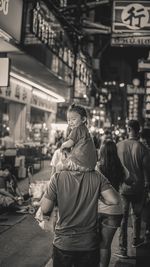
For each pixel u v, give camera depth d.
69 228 2.79
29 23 10.87
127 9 10.84
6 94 15.83
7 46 9.52
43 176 14.53
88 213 2.82
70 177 2.86
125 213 5.71
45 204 2.86
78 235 2.77
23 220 7.98
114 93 53.72
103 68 46.53
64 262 2.77
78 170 2.89
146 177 5.80
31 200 9.01
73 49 18.50
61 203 2.82
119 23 10.87
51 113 24.61
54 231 2.99
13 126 18.25
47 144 22.06
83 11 15.81
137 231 6.07
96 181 2.90
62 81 16.61
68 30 16.48
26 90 18.44
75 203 2.81
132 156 5.77
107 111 47.66
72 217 2.79
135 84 19.59
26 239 6.59
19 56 11.12
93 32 15.95
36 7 11.07
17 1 9.16
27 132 19.16
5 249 5.97
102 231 3.97
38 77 13.77
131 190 5.69
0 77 7.62
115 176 4.79
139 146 5.81
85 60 22.98
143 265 4.26
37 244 6.31
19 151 14.34
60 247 2.77
